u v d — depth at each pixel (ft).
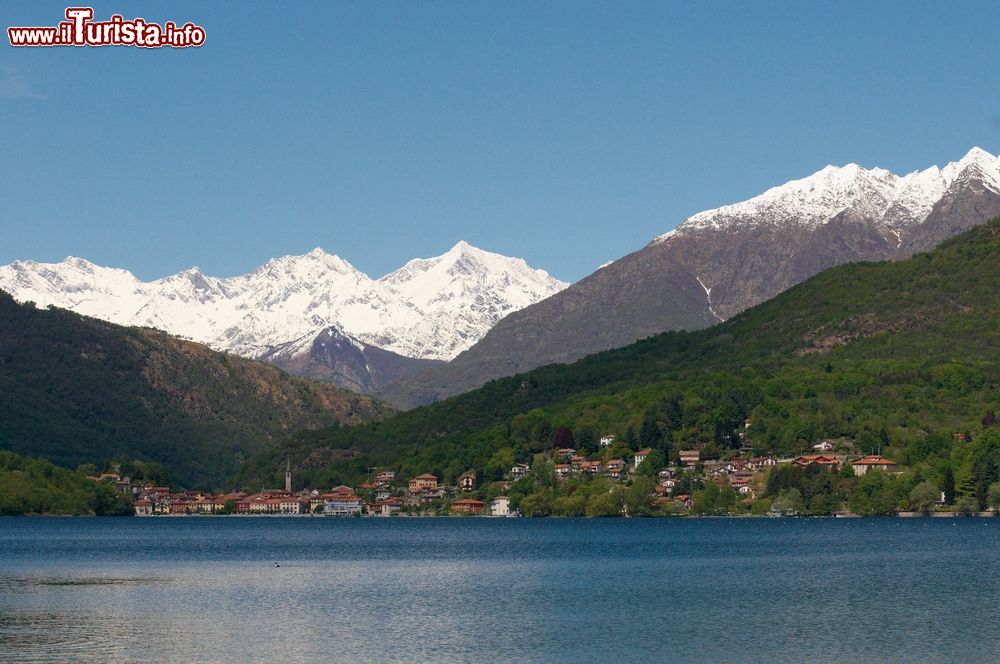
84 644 494.59
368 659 465.47
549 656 469.57
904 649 475.72
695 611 578.25
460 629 531.09
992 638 497.46
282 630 529.45
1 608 600.80
